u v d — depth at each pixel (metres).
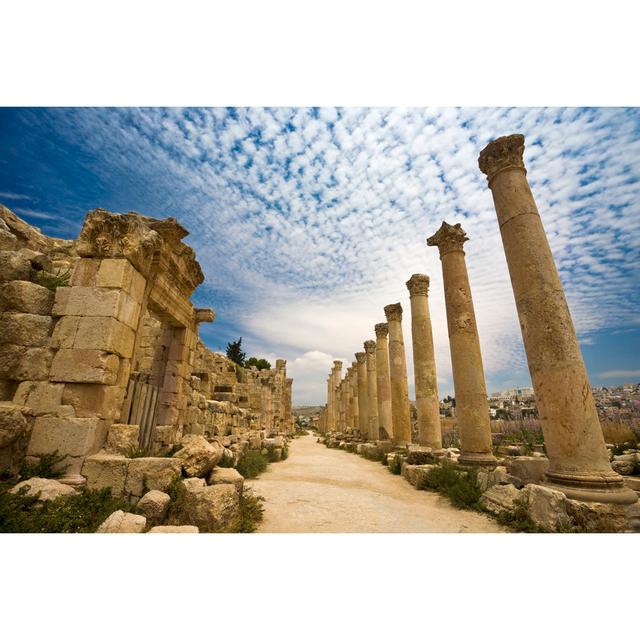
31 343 7.16
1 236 7.95
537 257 7.78
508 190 8.50
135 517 5.09
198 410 14.20
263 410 31.69
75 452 6.58
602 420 20.61
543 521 5.95
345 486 10.36
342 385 42.06
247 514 6.45
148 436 9.74
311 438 48.00
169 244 10.11
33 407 6.86
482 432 10.55
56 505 5.25
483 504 7.59
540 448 17.41
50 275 8.52
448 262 12.34
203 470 6.98
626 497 5.89
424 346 15.39
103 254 7.84
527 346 7.61
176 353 12.31
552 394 6.98
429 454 11.97
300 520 6.84
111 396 7.38
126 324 7.94
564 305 7.46
